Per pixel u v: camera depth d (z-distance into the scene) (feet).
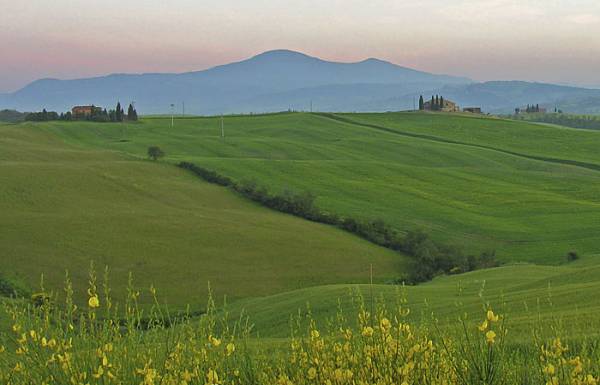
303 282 193.36
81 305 148.15
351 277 199.00
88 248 198.59
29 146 370.53
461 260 207.21
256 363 18.88
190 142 460.96
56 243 198.18
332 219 254.88
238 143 461.78
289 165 361.10
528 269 164.86
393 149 462.60
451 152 453.58
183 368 16.84
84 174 291.17
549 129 586.86
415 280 198.49
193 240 219.20
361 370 15.92
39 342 16.01
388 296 109.81
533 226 263.49
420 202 299.17
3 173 269.23
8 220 213.25
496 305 85.66
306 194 270.87
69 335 17.03
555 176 375.66
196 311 159.12
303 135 532.32
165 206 260.01
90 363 15.85
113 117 584.81
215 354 17.79
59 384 15.37
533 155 462.60
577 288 91.30
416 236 225.35
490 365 15.97
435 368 16.40
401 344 16.46
